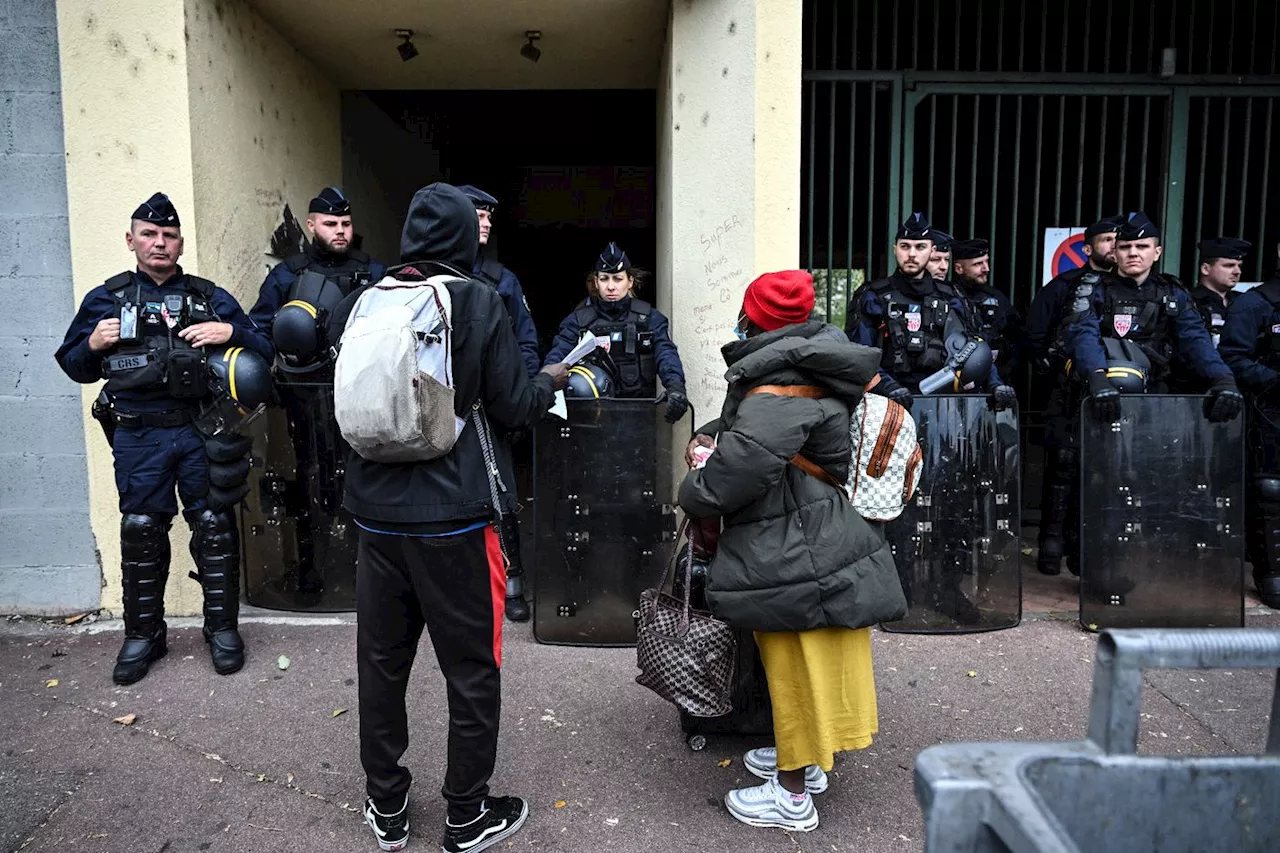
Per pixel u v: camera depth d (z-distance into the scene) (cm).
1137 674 107
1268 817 110
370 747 225
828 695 228
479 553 217
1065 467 450
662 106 454
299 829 240
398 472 211
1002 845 98
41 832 237
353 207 583
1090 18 507
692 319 400
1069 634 373
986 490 373
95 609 387
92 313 318
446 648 218
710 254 394
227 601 334
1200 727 294
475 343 210
